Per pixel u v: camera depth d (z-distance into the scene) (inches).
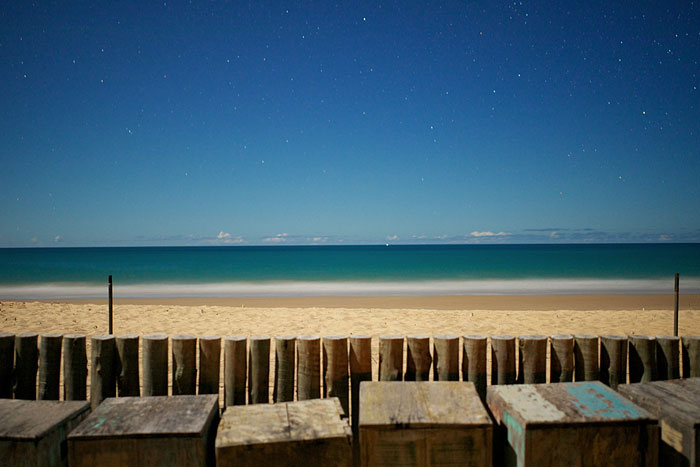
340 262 1726.1
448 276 1068.5
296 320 423.5
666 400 102.0
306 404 101.7
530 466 87.9
